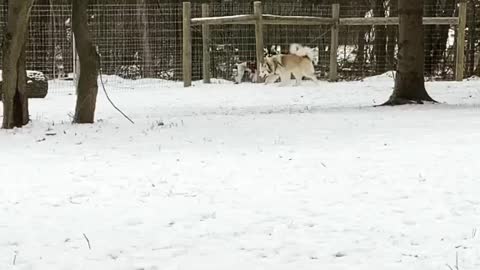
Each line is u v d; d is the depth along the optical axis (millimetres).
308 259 4117
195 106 14219
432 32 23375
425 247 4309
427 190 5812
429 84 19078
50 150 8023
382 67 23719
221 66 22297
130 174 6574
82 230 4719
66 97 16547
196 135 9172
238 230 4699
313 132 9352
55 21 21828
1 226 4816
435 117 10805
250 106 14047
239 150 7906
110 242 4449
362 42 23766
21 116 10109
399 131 9258
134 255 4199
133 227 4797
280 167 6855
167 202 5477
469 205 5312
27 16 9812
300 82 19156
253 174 6527
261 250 4281
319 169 6727
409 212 5137
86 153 7816
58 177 6457
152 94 17109
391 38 23641
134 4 22391
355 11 24281
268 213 5133
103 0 22312
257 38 19047
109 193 5797
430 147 7875
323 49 22672
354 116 11172
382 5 24625
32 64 21578
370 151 7707
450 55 23531
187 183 6160
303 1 23359
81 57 10461
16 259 4125
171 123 10523
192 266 4000
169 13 22500
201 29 21203
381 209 5230
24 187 6023
